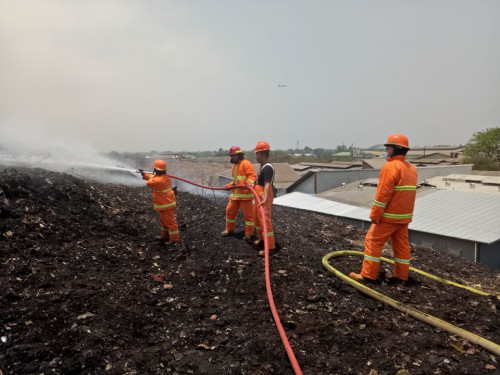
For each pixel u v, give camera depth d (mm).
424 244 15383
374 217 4977
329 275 5613
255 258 6012
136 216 7934
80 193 7395
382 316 4289
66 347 3223
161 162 6379
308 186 34000
